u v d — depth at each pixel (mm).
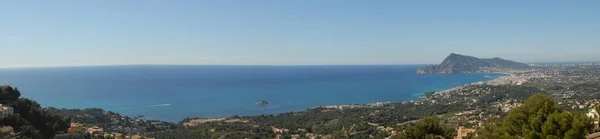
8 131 52562
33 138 54562
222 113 146500
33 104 66938
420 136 31812
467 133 50375
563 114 23438
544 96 26438
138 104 167125
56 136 61062
